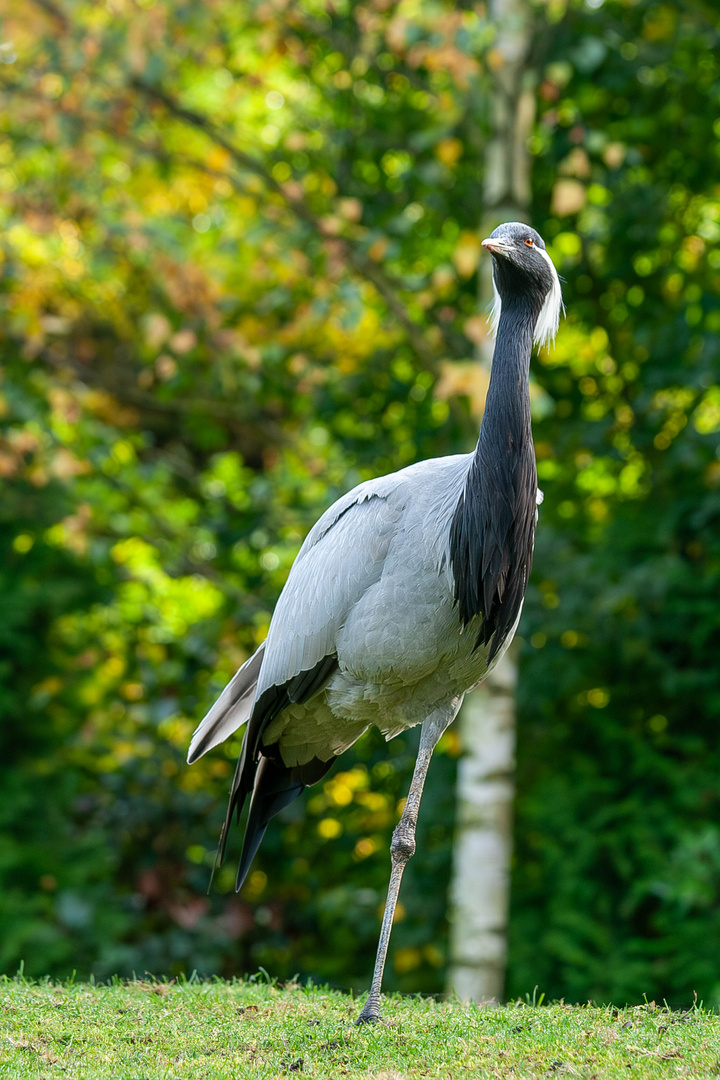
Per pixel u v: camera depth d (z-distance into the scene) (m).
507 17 11.59
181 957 13.81
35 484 13.53
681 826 11.84
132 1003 7.01
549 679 12.77
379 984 6.48
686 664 12.71
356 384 14.02
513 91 12.12
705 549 12.68
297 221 12.94
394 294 12.95
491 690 11.76
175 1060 5.67
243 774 7.59
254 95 14.62
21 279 13.44
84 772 14.71
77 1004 6.87
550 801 12.06
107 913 13.23
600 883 11.95
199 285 13.09
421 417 14.61
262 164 13.85
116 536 14.73
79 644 14.18
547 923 12.22
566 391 14.24
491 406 6.53
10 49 13.26
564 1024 6.27
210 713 7.54
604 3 13.95
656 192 13.59
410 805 6.80
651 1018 6.33
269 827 14.68
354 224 13.05
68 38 12.48
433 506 6.59
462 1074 5.28
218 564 15.43
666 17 13.79
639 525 12.61
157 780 14.78
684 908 11.04
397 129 13.70
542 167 14.31
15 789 13.19
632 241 13.93
